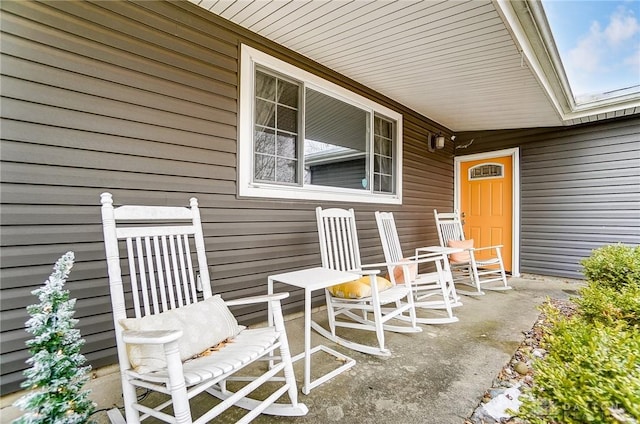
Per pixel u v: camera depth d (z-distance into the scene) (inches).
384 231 124.0
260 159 107.5
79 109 70.6
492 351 88.1
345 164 164.4
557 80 130.0
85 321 72.2
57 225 68.4
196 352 56.2
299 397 66.7
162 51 83.2
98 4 72.8
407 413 61.1
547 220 185.9
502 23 90.2
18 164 63.7
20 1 63.4
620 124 162.1
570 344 48.5
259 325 106.6
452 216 174.4
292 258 115.8
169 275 66.1
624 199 160.2
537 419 37.7
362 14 88.9
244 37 100.7
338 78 132.0
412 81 135.9
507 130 202.4
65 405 46.3
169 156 84.7
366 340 96.6
